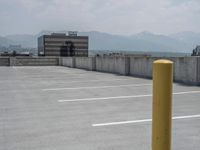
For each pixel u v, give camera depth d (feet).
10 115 25.93
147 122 22.86
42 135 19.60
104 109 28.17
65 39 285.43
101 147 16.99
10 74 77.71
